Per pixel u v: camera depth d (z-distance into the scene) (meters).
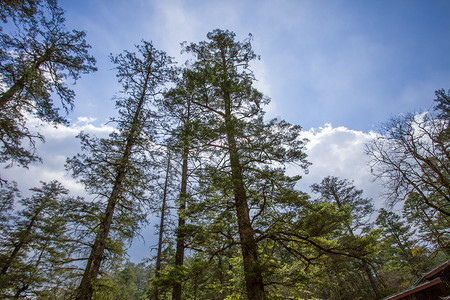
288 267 11.12
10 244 17.77
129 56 13.82
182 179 12.35
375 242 7.19
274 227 8.03
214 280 15.02
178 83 13.02
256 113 10.39
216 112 11.23
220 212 8.62
